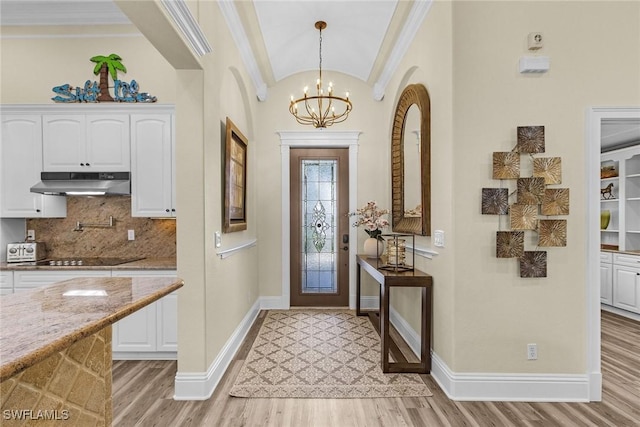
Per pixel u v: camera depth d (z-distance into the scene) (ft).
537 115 7.47
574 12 7.48
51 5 10.05
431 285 8.55
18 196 9.86
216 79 8.37
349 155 14.64
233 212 10.00
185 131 7.49
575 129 7.49
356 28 10.94
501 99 7.46
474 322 7.46
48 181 9.64
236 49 10.35
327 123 13.30
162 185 9.83
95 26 10.49
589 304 7.45
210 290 7.88
